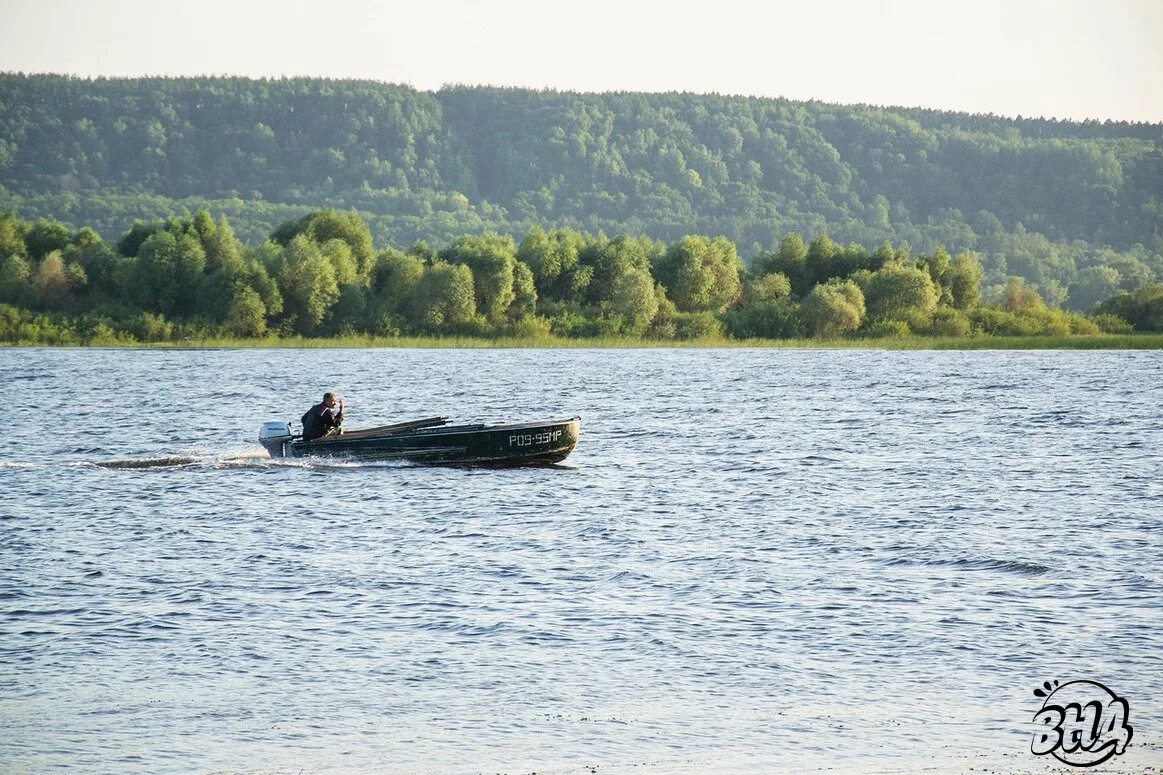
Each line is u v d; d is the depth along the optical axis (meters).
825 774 59.53
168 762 60.75
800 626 79.56
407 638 77.50
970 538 106.12
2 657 74.06
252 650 75.19
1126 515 117.06
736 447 169.38
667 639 77.00
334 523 113.12
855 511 119.56
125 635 78.06
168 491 130.12
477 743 62.75
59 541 105.00
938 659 73.38
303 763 60.69
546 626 79.75
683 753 61.72
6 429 192.88
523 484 135.25
